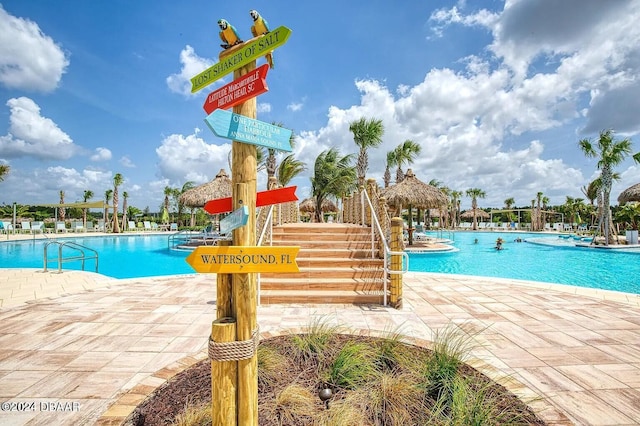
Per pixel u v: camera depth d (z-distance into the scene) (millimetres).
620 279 10023
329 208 29266
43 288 6883
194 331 4281
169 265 12789
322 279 6289
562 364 3338
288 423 2318
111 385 2895
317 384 2828
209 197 16922
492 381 2775
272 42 1846
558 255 15070
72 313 5078
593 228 26016
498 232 33688
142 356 3504
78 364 3307
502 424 2197
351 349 3061
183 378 2953
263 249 1957
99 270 11750
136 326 4477
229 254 1954
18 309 5312
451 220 43812
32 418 2424
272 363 3033
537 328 4430
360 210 9727
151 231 32000
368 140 17688
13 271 8953
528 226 41250
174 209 40000
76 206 28297
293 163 20516
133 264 12992
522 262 13430
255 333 2018
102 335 4125
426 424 2230
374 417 2377
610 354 3584
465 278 8148
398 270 5438
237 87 2049
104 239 23281
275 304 5613
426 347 3574
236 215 1971
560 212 40719
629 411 2535
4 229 24250
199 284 7320
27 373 3115
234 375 1959
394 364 3088
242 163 2025
